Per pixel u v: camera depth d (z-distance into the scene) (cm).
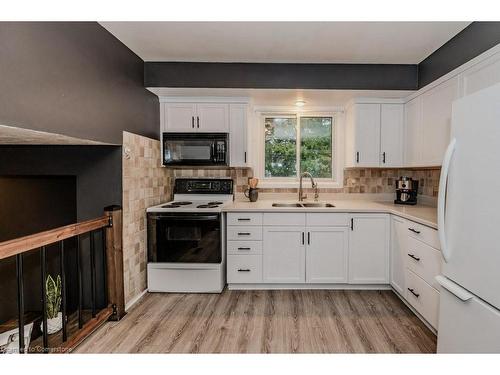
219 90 295
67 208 276
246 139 318
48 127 160
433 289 207
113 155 244
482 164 131
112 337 212
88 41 197
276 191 363
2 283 283
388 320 234
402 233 257
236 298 276
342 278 288
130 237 259
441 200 157
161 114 320
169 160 312
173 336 213
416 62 282
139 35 232
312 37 235
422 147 273
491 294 127
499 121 122
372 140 316
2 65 132
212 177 359
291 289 295
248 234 288
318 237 287
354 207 294
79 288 202
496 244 124
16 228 281
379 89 288
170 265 287
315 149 371
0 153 245
